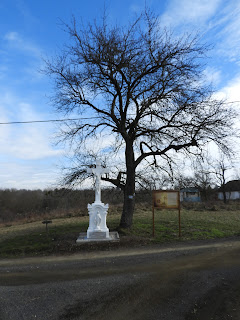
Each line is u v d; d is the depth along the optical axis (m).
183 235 12.43
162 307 5.12
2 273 7.74
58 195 14.29
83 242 10.89
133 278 6.75
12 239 12.78
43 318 4.82
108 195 15.50
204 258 8.60
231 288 5.94
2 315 4.96
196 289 5.95
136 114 13.28
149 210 24.16
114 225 14.46
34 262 8.94
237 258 8.50
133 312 4.94
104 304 5.31
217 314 4.77
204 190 42.69
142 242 11.15
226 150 12.27
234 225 15.49
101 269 7.69
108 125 13.53
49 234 13.12
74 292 5.94
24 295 5.87
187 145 12.43
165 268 7.58
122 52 12.21
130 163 13.36
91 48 12.17
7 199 36.59
